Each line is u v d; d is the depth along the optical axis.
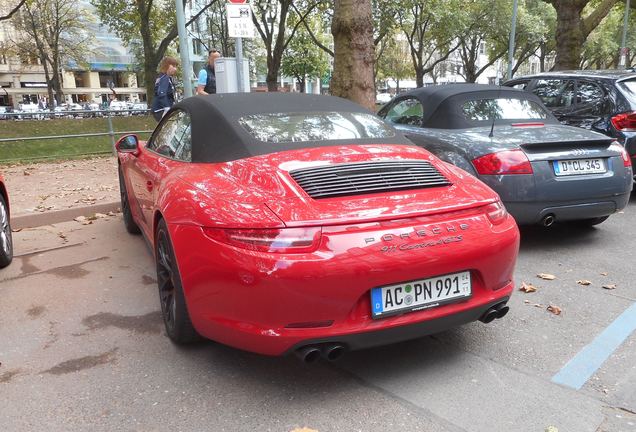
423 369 2.87
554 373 2.82
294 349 2.40
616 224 5.80
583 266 4.48
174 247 2.74
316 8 32.53
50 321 3.54
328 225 2.38
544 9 42.28
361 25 7.93
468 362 2.94
